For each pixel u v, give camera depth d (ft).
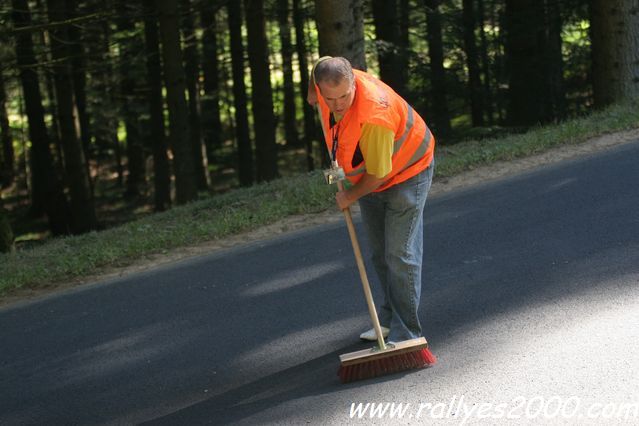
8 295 28.71
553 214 26.00
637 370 14.49
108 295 25.98
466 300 19.74
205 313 22.43
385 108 14.98
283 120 121.60
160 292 25.31
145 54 72.23
